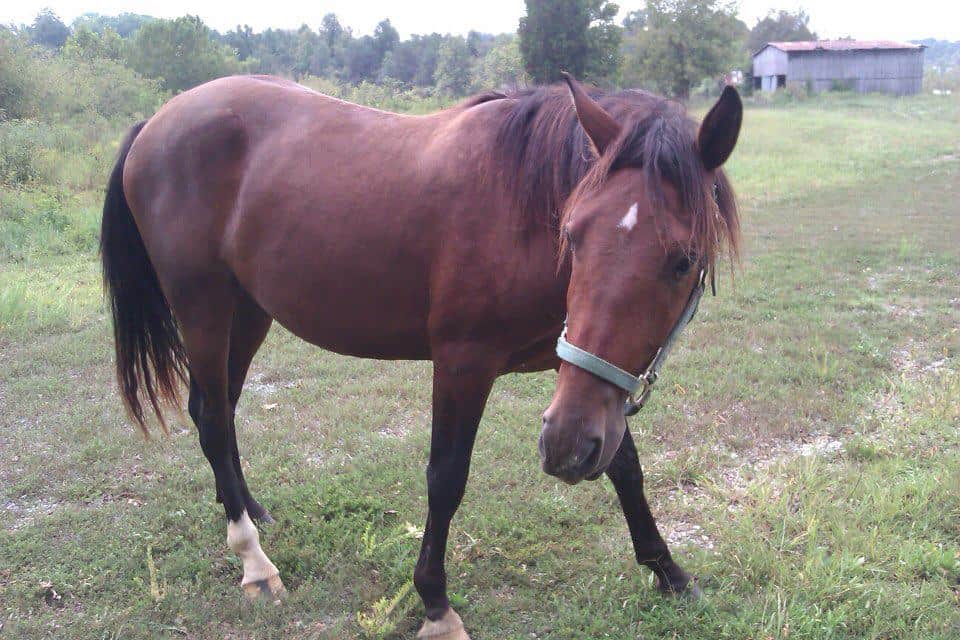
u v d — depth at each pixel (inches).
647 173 66.2
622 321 65.7
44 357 199.8
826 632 93.0
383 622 98.4
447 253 87.4
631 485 99.3
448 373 90.8
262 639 98.8
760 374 183.6
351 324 99.2
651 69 1314.0
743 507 125.1
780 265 299.0
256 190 103.3
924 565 106.0
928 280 273.9
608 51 1048.2
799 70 1662.2
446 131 93.0
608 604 101.6
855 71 1658.5
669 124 70.7
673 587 103.0
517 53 1226.6
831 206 448.8
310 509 127.2
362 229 93.4
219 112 109.1
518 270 83.7
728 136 69.1
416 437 155.1
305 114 105.7
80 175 422.6
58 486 136.0
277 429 160.7
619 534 120.1
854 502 124.6
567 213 72.4
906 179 557.6
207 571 112.3
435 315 90.0
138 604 103.3
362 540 117.7
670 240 64.6
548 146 81.7
